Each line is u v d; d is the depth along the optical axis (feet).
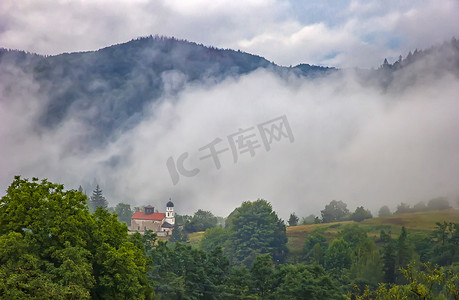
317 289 256.32
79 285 131.03
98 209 179.52
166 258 272.10
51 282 125.39
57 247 140.87
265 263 283.38
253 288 271.08
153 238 299.38
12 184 156.66
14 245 129.59
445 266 371.56
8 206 147.02
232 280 274.98
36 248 137.39
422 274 133.18
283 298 257.75
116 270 148.97
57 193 157.89
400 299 137.08
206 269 273.95
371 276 357.00
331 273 316.40
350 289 333.21
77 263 136.05
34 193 147.54
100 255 150.10
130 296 150.30
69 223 143.64
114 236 168.25
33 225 140.87
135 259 172.65
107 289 150.10
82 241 145.18
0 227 142.61
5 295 115.14
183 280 256.32
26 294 118.01
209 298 260.42
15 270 125.08
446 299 223.51
